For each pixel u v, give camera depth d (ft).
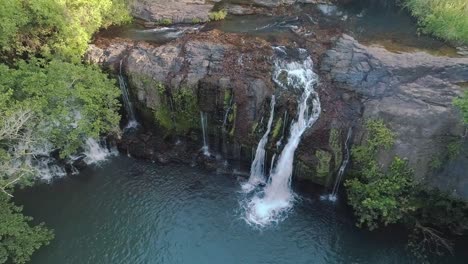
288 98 94.43
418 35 107.55
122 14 116.88
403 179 83.46
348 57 98.78
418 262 82.28
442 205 84.17
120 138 104.22
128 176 99.14
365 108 89.97
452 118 83.66
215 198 94.43
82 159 102.22
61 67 92.89
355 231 87.71
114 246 85.56
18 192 95.55
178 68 99.76
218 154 103.19
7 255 76.54
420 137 84.94
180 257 83.82
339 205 92.68
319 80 96.68
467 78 90.89
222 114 97.50
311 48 103.60
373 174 85.46
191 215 91.15
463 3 109.19
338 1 124.36
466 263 81.61
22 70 92.48
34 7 96.73
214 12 119.24
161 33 112.98
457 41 103.45
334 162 90.22
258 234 87.66
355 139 89.30
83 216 90.89
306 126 93.20
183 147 103.96
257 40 106.63
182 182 97.81
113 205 93.09
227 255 84.07
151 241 86.53
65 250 84.74
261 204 93.35
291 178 95.14
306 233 87.71
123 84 103.60
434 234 85.30
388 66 94.79
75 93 90.68
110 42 108.68
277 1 123.65
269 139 95.09
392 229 87.35
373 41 105.60
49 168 99.30
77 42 102.78
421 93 89.15
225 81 95.71
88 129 91.45
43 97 87.71
